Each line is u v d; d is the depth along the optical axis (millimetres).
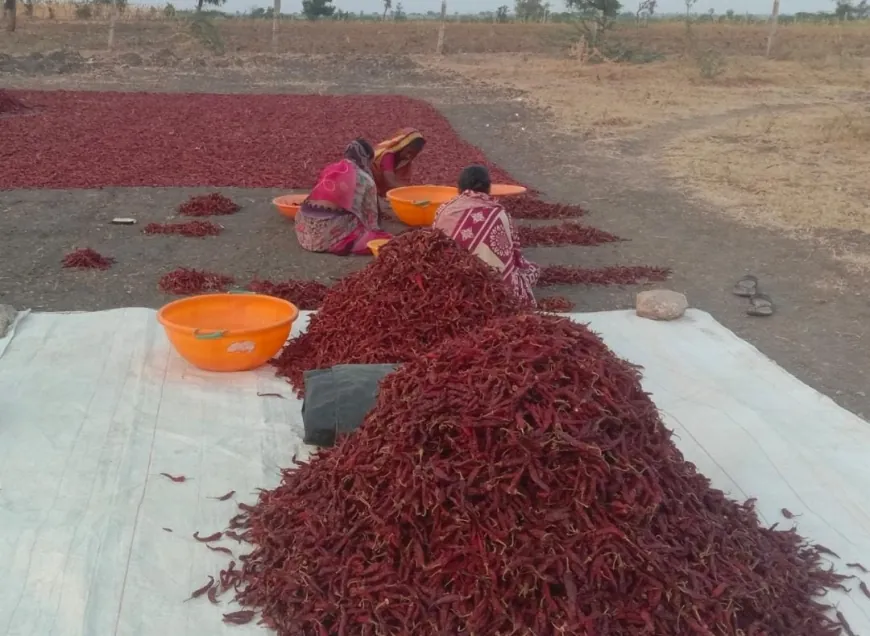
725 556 3100
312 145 13281
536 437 2984
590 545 2889
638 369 4871
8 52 26078
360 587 2973
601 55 26875
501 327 3516
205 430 4281
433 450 3127
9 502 3621
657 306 5941
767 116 16875
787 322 6367
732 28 44438
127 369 4898
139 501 3680
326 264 7465
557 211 9578
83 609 3027
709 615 2865
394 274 4949
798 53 30156
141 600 3111
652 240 8562
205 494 3764
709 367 5215
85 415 4363
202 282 6773
